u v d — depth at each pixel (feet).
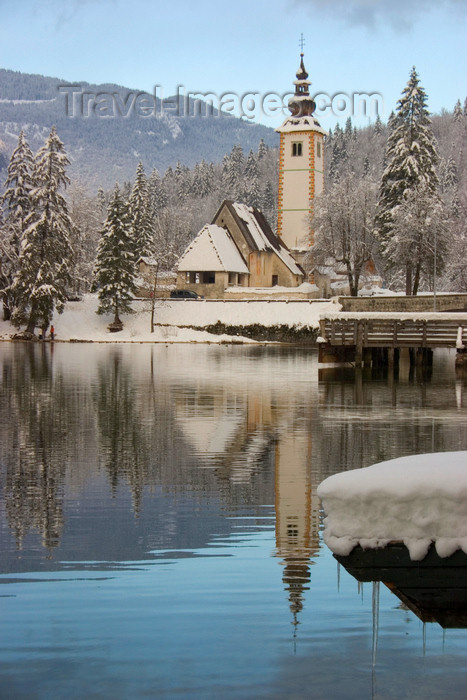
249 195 589.73
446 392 109.29
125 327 284.00
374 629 23.73
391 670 24.04
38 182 260.62
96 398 99.60
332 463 58.65
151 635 27.04
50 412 86.02
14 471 55.42
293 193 336.70
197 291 312.71
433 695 22.77
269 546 37.88
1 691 23.38
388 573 21.74
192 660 25.17
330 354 157.48
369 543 21.63
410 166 245.86
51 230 257.75
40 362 165.07
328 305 277.03
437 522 21.31
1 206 276.82
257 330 275.59
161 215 444.14
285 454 62.18
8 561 35.68
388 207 250.78
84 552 37.01
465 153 631.97
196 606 29.78
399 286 371.35
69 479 53.01
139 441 67.87
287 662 24.82
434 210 236.02
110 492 49.44
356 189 272.31
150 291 287.89
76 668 24.72
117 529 41.09
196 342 269.85
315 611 29.09
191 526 41.57
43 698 22.98
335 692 23.09
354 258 273.13
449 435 71.56
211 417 82.99
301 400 98.73
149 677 24.14
